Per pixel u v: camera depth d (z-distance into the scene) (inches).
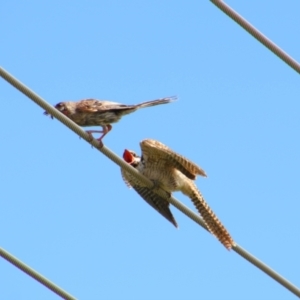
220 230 629.9
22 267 510.0
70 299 517.0
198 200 641.6
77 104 620.1
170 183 646.5
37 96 517.7
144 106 617.0
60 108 618.5
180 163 629.3
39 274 512.7
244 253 573.0
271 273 573.6
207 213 636.1
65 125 540.1
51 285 514.6
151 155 641.0
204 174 614.9
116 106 618.5
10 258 507.5
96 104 618.5
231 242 627.8
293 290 572.1
